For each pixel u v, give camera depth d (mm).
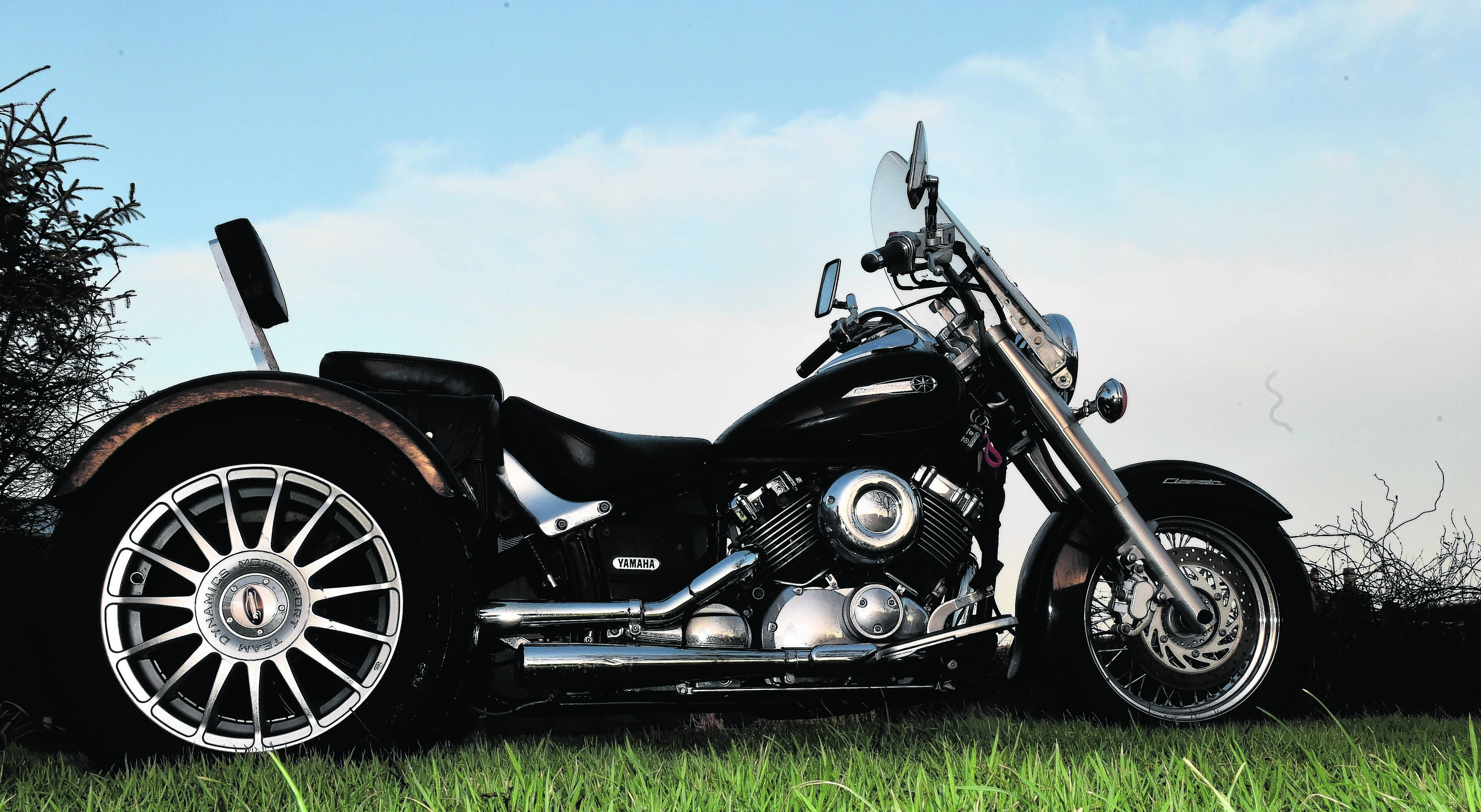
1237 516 2621
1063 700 2596
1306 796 1242
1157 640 2533
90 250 2590
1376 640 3438
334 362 2271
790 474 2404
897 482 2318
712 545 2381
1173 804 1212
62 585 1898
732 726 2998
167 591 2059
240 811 1399
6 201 2438
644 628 2230
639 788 1415
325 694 2123
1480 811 1064
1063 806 1230
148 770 1674
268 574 1960
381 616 2047
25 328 2598
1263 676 2555
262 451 1999
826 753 1647
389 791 1476
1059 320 2654
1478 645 3461
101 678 1880
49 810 1415
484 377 2365
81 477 1904
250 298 2248
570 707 2225
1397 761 1600
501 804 1321
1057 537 2592
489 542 2316
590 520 2303
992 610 2402
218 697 1920
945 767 1540
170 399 1976
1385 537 3699
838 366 2451
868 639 2273
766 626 2293
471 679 2236
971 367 2578
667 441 2371
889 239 2477
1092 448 2514
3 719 2438
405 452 2027
